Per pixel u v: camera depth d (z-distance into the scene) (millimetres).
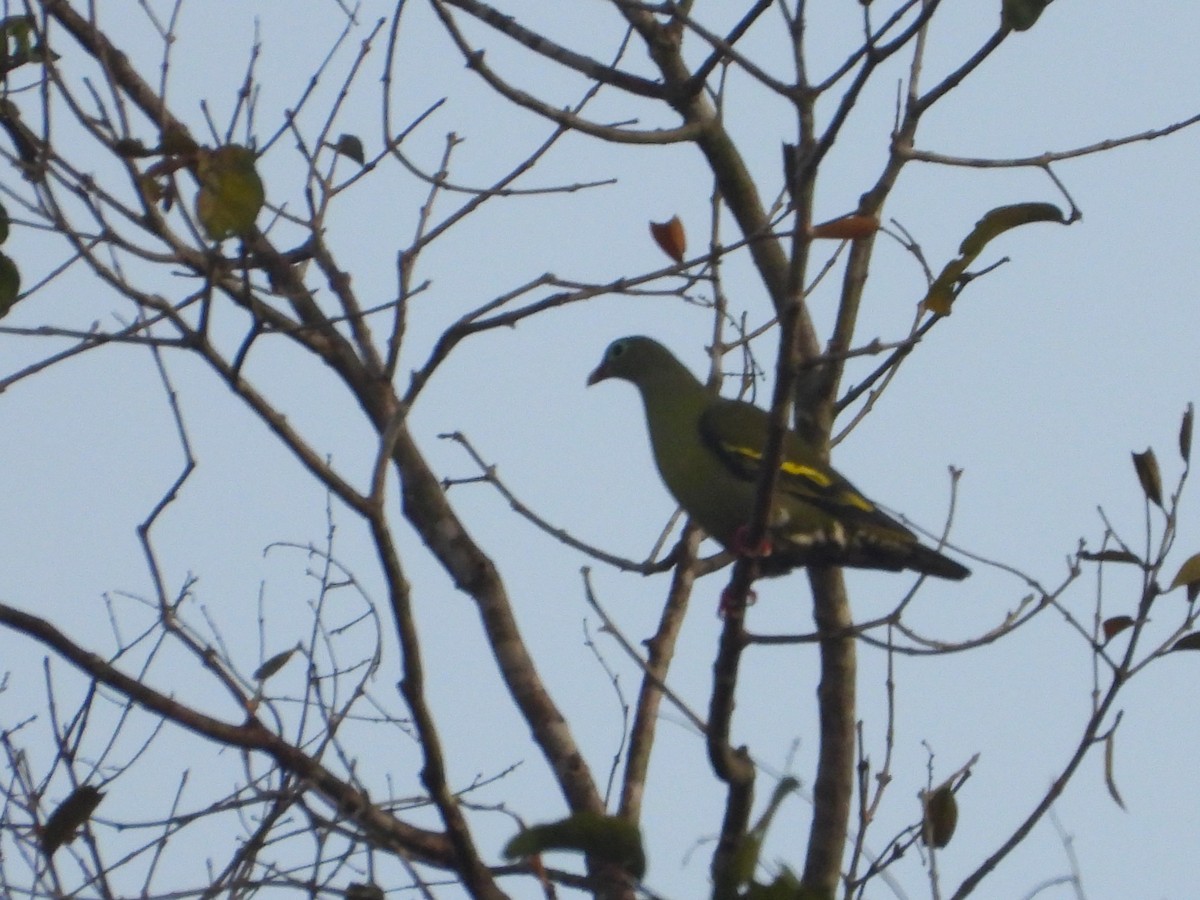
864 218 8969
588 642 12062
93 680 9836
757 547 10148
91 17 9570
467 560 12047
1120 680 10312
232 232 8867
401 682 9430
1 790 10453
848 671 12656
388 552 9258
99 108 9578
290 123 11453
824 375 13188
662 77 12938
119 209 9227
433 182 11125
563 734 11602
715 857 10016
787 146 10328
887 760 10648
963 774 10750
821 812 12133
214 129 10141
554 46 12523
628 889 9859
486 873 9867
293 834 10297
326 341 10773
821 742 12438
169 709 9883
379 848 10062
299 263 11695
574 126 11594
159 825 10305
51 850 9992
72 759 10406
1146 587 10352
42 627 9656
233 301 9812
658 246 10898
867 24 8672
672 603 12891
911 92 12414
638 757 11836
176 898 9773
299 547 11133
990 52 11812
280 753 10086
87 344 9219
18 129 9797
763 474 9875
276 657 10734
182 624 10203
